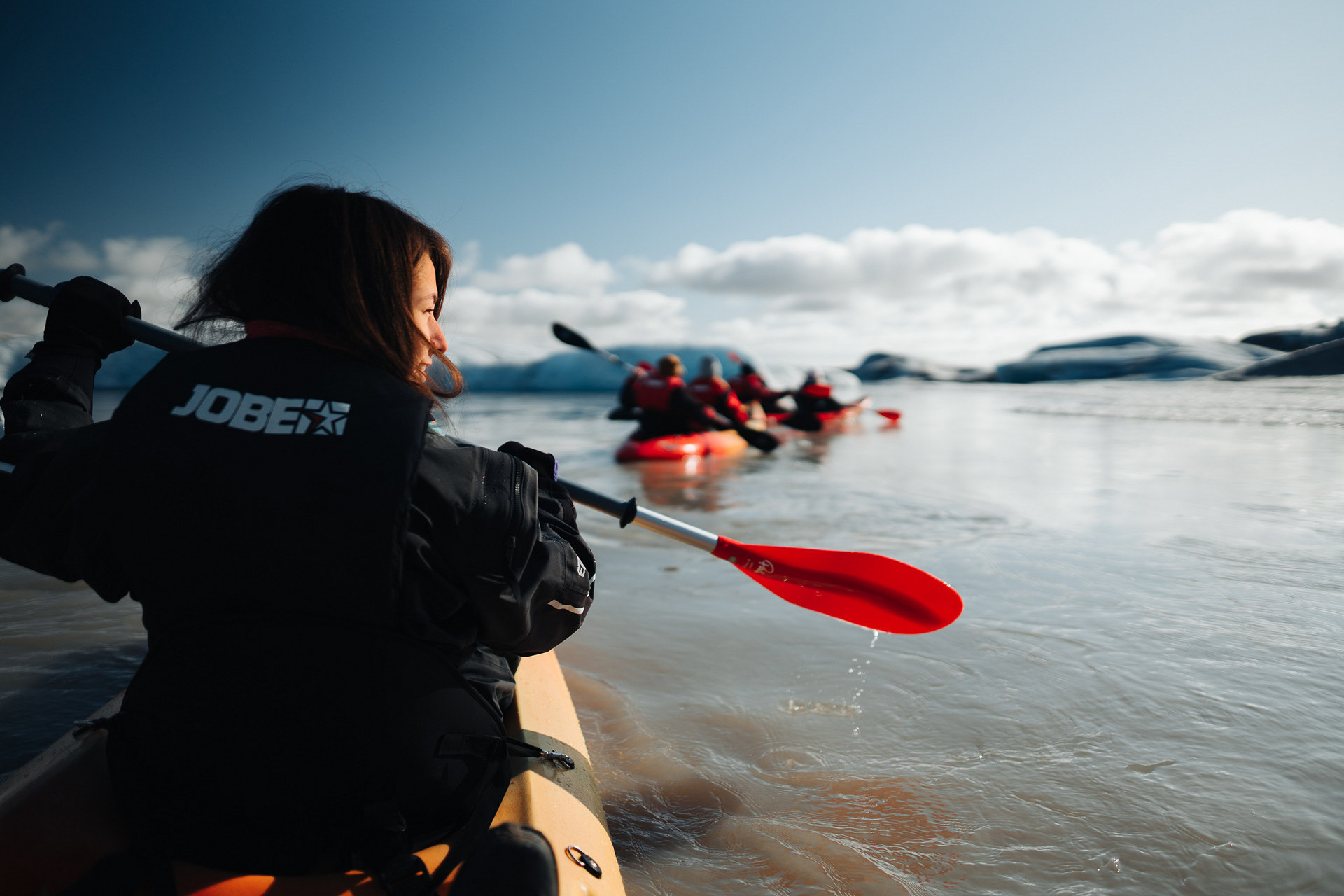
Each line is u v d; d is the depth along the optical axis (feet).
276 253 2.73
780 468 21.65
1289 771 5.49
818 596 6.12
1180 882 4.35
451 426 3.26
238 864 2.63
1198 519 13.66
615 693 6.89
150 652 2.63
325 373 2.57
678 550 12.15
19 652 7.27
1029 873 4.44
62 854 2.73
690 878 4.40
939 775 5.52
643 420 25.18
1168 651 7.71
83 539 2.49
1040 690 6.88
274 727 2.54
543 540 2.82
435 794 2.79
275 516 2.32
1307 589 9.61
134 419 2.48
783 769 5.60
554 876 2.68
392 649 2.52
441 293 3.25
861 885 4.34
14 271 3.76
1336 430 29.04
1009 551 11.57
